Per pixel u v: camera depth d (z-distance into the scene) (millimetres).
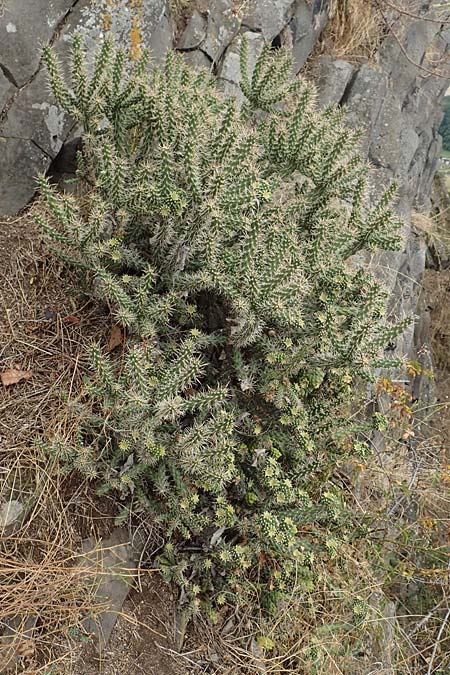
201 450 1874
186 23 2930
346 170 2307
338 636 2258
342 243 2295
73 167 2506
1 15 2209
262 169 2430
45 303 2188
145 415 1838
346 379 2209
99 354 1799
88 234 1930
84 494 1947
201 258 1979
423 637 3023
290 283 1911
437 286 6254
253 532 2025
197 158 1984
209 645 2021
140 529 2033
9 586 1680
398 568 2877
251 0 3193
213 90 2471
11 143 2316
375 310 2145
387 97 4109
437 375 6410
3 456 1861
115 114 2193
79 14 2367
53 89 2123
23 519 1800
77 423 1962
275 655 2088
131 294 2125
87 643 1791
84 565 1858
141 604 1955
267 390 2070
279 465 2105
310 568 2197
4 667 1610
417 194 5441
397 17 4344
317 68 3898
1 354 2037
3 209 2340
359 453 2283
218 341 2068
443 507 3416
